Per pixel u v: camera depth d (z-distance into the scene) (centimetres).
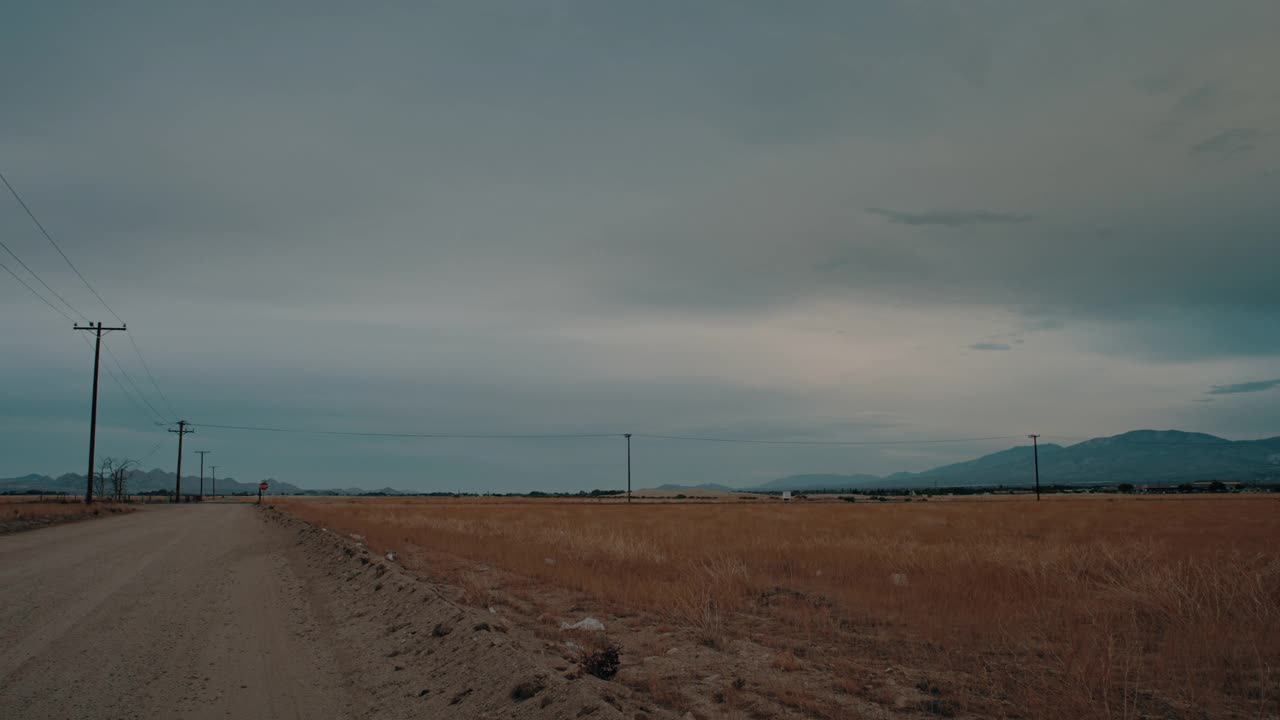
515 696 734
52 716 729
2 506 5769
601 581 1617
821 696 787
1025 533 3156
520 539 2833
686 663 948
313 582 1789
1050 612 1183
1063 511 5347
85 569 1989
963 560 1827
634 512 5962
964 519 4303
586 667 858
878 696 781
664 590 1470
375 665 935
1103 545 1931
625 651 1028
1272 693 772
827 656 973
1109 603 1291
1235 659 892
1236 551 1784
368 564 1861
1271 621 1064
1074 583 1441
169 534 3512
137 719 721
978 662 922
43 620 1239
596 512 5997
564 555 2255
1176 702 746
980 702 752
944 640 1041
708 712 737
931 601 1299
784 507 7400
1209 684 791
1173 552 2000
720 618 1216
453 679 834
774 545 2391
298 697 799
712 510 6506
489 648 875
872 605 1316
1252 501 8300
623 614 1321
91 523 4594
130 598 1486
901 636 1090
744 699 779
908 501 10225
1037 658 941
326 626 1209
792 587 1570
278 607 1400
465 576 1786
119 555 2405
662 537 2870
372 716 735
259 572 1973
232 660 966
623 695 775
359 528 3722
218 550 2650
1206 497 10856
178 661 957
